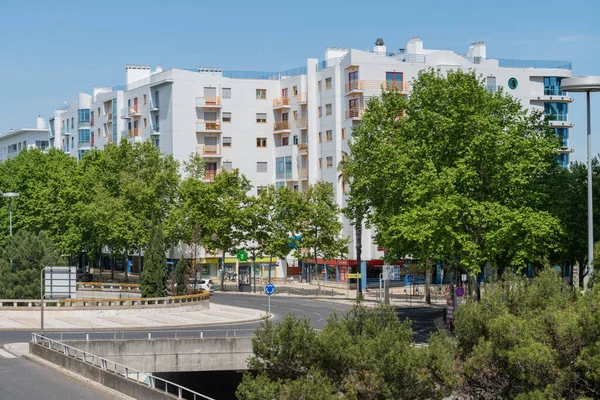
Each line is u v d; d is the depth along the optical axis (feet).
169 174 324.19
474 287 184.75
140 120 409.08
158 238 236.43
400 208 200.44
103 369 120.16
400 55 367.04
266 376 100.73
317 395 94.63
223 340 157.48
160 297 230.27
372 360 99.40
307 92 368.07
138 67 447.42
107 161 333.42
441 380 100.01
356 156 246.06
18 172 370.12
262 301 271.90
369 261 339.57
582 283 231.91
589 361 89.25
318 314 224.94
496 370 97.81
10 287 226.17
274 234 312.91
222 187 318.04
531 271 307.37
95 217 317.01
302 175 369.30
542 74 379.96
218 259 381.60
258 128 387.75
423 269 264.93
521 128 200.34
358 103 338.54
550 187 212.02
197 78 379.55
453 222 180.24
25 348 156.25
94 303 231.30
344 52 385.29
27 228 354.74
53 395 113.70
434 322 207.72
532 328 96.02
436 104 207.62
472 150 189.06
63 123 535.60
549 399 89.30
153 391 105.60
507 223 179.63
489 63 366.63
